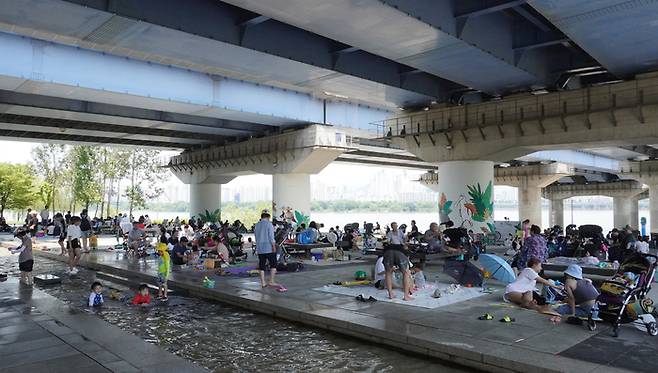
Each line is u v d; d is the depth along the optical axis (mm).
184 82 26531
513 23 20109
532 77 22562
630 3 14164
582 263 15461
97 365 7383
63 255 24719
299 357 8805
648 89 21500
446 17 16141
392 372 7969
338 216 131500
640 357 7555
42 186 71000
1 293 13555
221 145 45094
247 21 17125
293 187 37938
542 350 7938
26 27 15742
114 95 24797
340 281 15008
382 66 23594
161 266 14328
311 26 15750
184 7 16000
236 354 9039
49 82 22062
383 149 46125
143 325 11250
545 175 59875
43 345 8414
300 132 36000
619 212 83000
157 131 38719
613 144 24312
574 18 15297
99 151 56250
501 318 10078
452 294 12727
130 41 17234
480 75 22078
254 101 29922
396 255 12305
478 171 28109
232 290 13844
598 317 9555
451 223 18969
